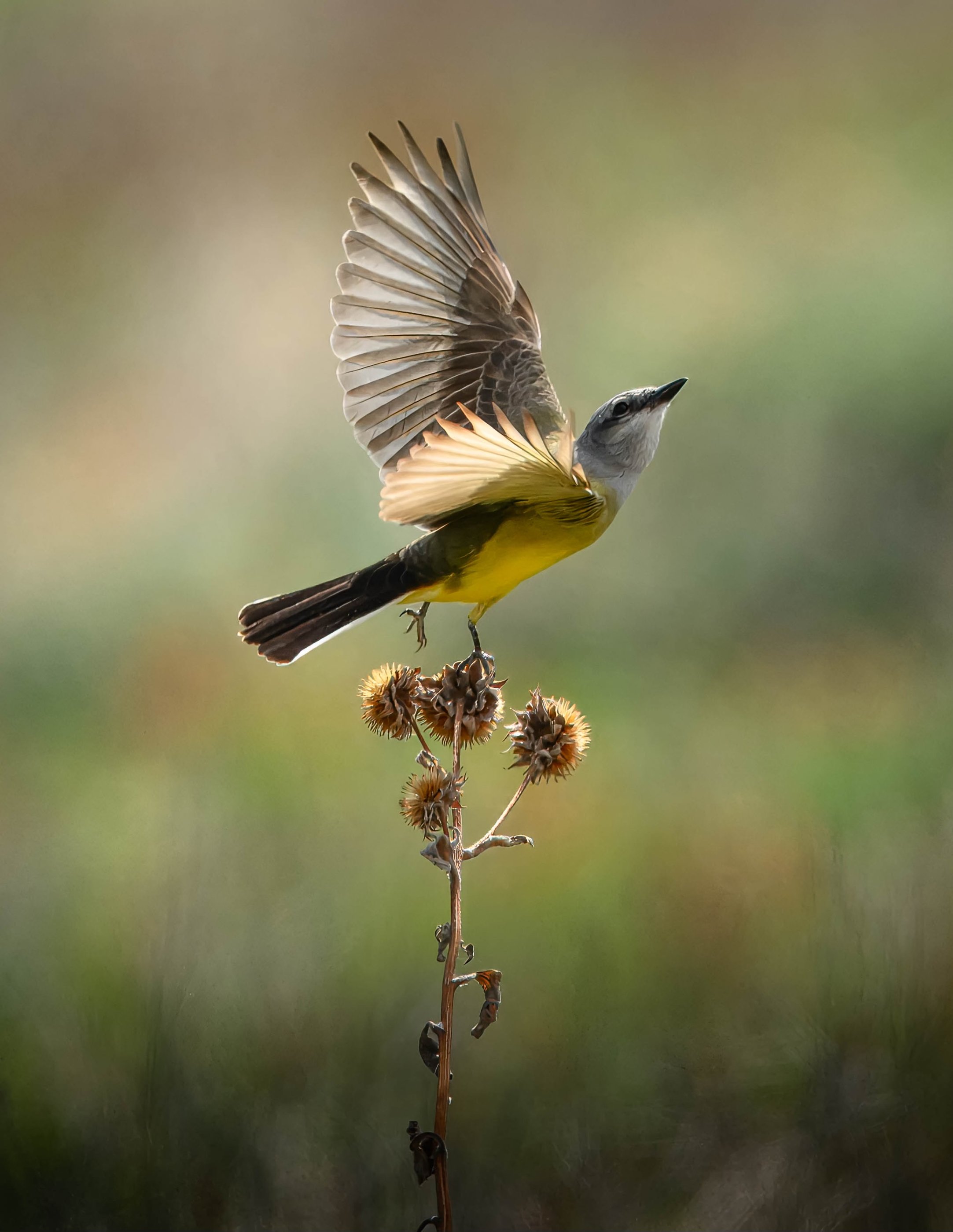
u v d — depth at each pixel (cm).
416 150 734
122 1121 734
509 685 1329
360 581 689
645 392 758
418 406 739
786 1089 757
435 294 746
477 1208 709
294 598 686
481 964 880
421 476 574
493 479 585
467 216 750
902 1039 753
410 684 582
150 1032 755
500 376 747
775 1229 689
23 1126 735
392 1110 765
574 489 600
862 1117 725
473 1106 771
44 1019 809
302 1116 747
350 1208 709
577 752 575
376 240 734
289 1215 704
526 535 667
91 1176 709
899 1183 689
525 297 762
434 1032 540
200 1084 756
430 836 551
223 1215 703
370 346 736
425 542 680
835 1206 693
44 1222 697
